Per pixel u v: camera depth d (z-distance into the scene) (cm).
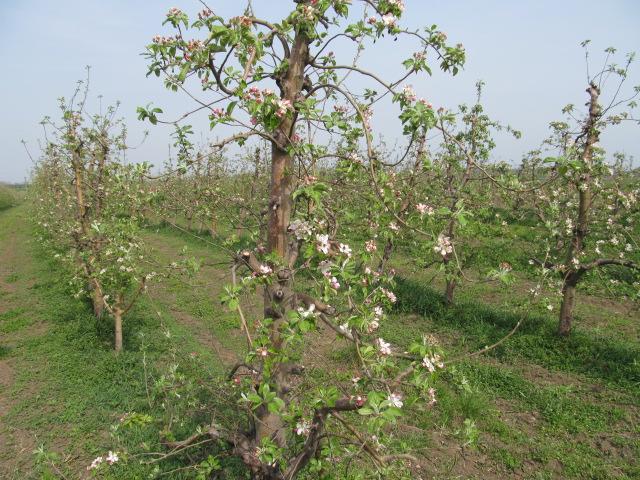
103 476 366
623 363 580
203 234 1407
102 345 626
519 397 532
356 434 230
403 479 275
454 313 755
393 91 211
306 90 234
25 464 397
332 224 247
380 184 210
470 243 862
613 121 557
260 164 884
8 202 2939
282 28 208
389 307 253
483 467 417
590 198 612
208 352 612
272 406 192
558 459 425
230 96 195
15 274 1075
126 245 561
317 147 257
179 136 258
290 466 244
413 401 182
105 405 481
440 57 225
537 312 741
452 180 693
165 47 200
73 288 760
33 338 656
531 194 611
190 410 346
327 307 229
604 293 869
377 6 213
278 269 223
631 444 436
